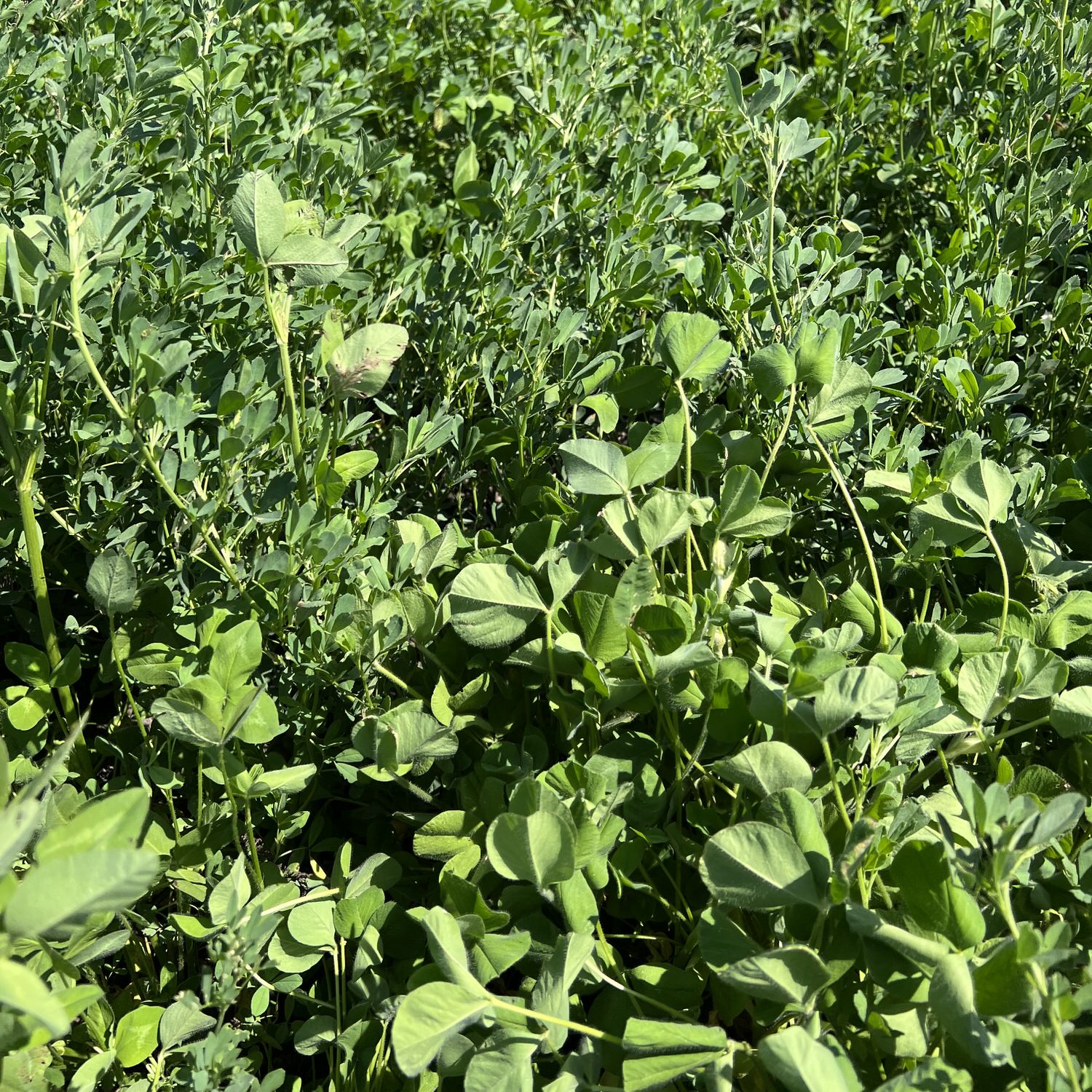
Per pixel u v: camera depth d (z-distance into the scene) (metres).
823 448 1.89
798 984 1.26
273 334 2.27
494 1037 1.35
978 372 2.37
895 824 1.45
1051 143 2.78
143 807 1.09
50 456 1.98
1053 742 1.84
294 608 1.76
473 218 2.84
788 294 2.26
